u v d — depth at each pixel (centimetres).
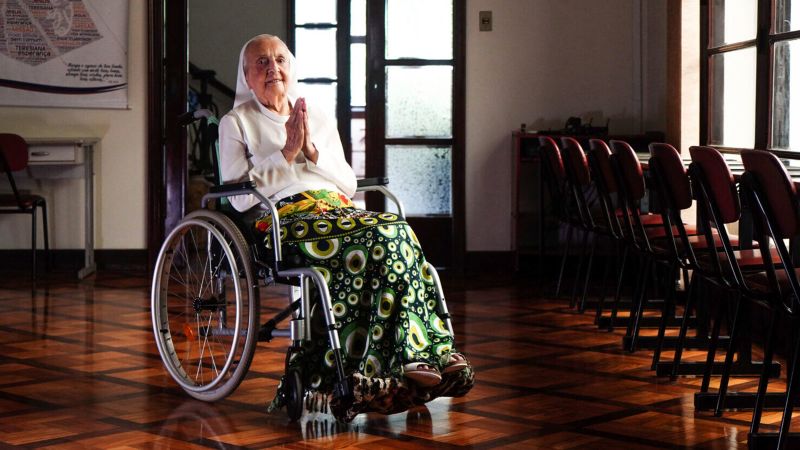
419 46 673
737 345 368
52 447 284
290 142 336
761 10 463
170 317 498
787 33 445
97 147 677
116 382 365
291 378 307
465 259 679
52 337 449
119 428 305
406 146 677
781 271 300
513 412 321
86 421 312
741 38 504
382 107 675
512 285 615
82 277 637
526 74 674
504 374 376
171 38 671
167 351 349
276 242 308
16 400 338
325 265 311
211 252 346
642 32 668
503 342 438
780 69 457
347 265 309
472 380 308
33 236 602
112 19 671
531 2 671
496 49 673
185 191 677
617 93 677
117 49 673
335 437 294
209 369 384
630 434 296
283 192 337
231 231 320
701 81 550
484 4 671
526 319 496
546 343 435
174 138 674
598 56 675
